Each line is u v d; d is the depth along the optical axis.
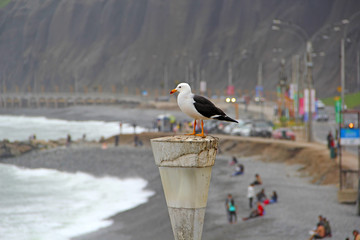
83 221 35.38
